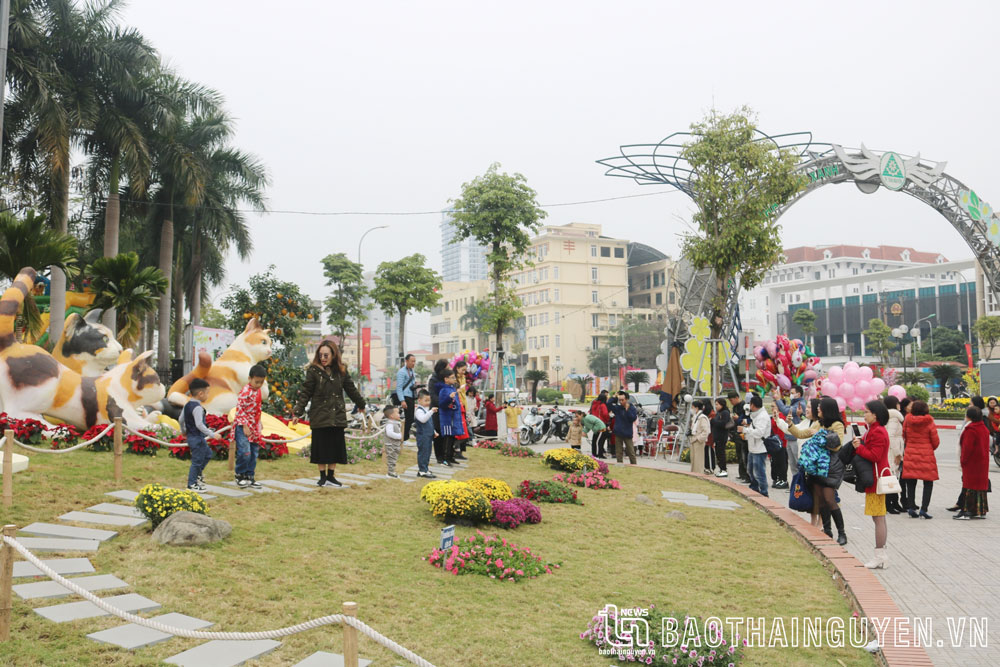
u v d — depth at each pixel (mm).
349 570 7066
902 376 61625
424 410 13078
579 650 5543
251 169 31922
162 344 30453
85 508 8414
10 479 8016
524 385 99312
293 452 14766
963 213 30672
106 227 26016
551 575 7492
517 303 32219
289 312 26328
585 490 13133
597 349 101750
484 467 15414
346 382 11445
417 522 9266
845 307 117500
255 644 5246
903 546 9648
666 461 20812
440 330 131500
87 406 12430
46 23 23422
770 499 12539
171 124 25812
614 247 106250
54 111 22047
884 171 27625
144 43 24609
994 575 8172
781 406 16812
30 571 6184
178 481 10398
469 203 31625
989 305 83562
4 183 23000
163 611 5652
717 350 21453
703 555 8773
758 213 21703
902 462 11828
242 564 6930
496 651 5422
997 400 17609
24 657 4688
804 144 25938
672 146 23000
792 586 7555
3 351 12156
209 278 38250
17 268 14375
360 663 5047
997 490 14609
